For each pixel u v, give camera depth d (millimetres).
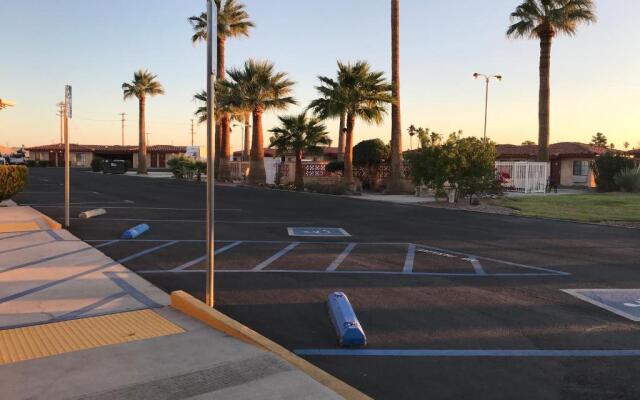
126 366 4344
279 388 3994
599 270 9234
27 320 5582
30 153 89250
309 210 19719
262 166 37125
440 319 6168
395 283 7949
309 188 31250
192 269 8633
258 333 5473
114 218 15586
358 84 29109
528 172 32500
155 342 4934
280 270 8750
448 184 23641
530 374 4605
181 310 5980
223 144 42188
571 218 17875
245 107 35750
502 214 19391
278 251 10641
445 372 4625
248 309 6445
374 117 29594
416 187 27859
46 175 49688
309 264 9336
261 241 11961
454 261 9883
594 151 44906
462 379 4480
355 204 22750
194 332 5238
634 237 13586
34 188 29797
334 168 37531
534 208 21500
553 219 17734
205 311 5590
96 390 3883
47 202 20703
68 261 8797
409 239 12719
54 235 11688
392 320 6102
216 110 36625
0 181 17875
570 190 37250
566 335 5664
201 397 3814
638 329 5898
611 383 4426
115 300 6430
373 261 9742
